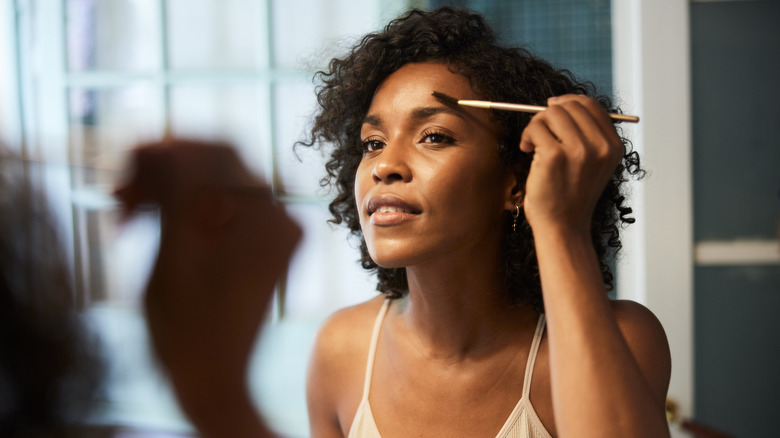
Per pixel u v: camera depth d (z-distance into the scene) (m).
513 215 0.67
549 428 0.68
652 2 1.11
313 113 0.88
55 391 0.35
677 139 1.12
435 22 0.69
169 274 0.40
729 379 1.16
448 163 0.61
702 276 1.16
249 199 0.42
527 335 0.69
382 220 0.61
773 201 1.14
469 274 0.66
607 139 0.52
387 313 0.78
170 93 1.65
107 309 0.41
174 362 0.41
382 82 0.68
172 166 0.40
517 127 0.66
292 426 1.53
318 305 1.60
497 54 0.68
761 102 1.13
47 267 0.35
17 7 1.65
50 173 0.39
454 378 0.69
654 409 0.49
